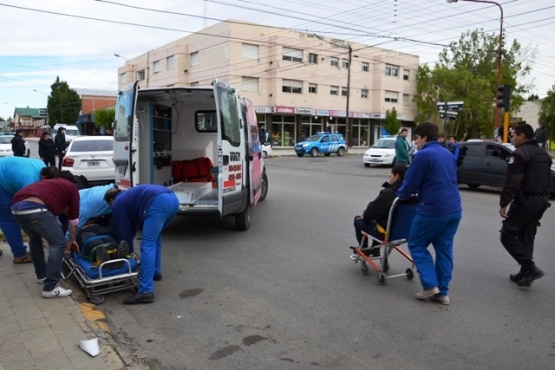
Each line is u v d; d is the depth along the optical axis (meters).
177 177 9.02
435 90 43.31
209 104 8.98
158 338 3.96
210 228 8.16
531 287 5.27
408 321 4.31
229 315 4.43
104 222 5.64
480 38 41.38
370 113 44.41
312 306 4.66
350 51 37.25
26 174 5.31
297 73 37.72
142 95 7.60
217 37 35.66
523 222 5.15
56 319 4.11
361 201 11.22
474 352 3.73
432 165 4.57
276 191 12.95
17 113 105.25
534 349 3.79
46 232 4.47
